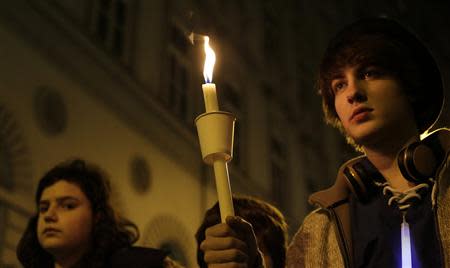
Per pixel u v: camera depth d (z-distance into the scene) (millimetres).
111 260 2078
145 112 7957
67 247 2115
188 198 8438
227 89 10500
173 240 7820
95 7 7531
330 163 13414
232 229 929
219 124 940
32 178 5664
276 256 2000
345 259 1126
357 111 1105
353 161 1230
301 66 13664
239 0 11820
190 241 8188
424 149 1082
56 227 2129
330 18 15727
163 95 8500
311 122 13250
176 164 8383
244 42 11547
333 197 1207
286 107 12438
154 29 8742
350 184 1179
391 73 1135
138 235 2396
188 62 9492
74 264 2119
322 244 1191
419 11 16797
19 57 5938
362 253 1112
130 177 7289
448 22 17969
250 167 10445
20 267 5246
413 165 1070
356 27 1216
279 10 13547
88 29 7203
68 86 6559
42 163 5859
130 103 7672
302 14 14484
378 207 1143
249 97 11164
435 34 16844
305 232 1241
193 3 9930
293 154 12117
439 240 1018
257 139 10984
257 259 973
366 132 1100
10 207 5301
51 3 6594
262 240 1991
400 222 1093
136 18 8383
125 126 7449
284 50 13141
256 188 10438
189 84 9344
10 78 5727
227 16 11141
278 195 11219
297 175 12031
